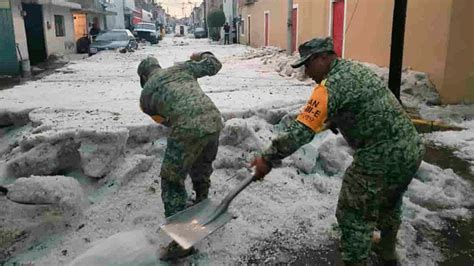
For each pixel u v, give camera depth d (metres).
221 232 3.17
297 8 15.41
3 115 5.40
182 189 3.02
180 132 2.86
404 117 2.23
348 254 2.39
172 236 2.55
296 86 8.09
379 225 2.65
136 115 4.99
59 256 2.92
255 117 5.12
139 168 4.02
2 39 12.58
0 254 2.90
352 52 10.22
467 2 6.82
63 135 3.92
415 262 2.84
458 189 3.95
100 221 3.35
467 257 2.90
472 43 7.04
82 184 3.78
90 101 6.20
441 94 7.18
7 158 4.24
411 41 7.88
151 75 3.16
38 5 17.08
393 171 2.21
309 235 3.19
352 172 2.31
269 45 20.83
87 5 26.03
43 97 6.67
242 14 29.72
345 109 2.18
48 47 17.91
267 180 3.96
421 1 7.52
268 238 3.15
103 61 15.16
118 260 2.72
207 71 3.30
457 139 5.41
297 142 2.18
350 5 10.22
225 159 4.26
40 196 3.24
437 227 3.30
